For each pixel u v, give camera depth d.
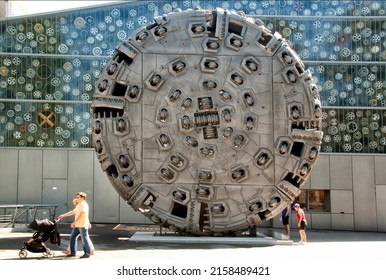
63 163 31.70
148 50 21.05
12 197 31.30
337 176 32.06
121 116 21.03
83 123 31.88
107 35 32.09
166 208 20.59
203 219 21.20
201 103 20.67
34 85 31.77
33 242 15.52
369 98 32.38
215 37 21.16
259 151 20.67
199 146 20.62
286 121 20.97
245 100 20.80
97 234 24.17
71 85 31.91
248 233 23.47
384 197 31.95
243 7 32.44
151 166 20.64
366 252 18.92
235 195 20.59
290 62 21.20
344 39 32.59
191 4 32.28
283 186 20.72
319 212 32.03
